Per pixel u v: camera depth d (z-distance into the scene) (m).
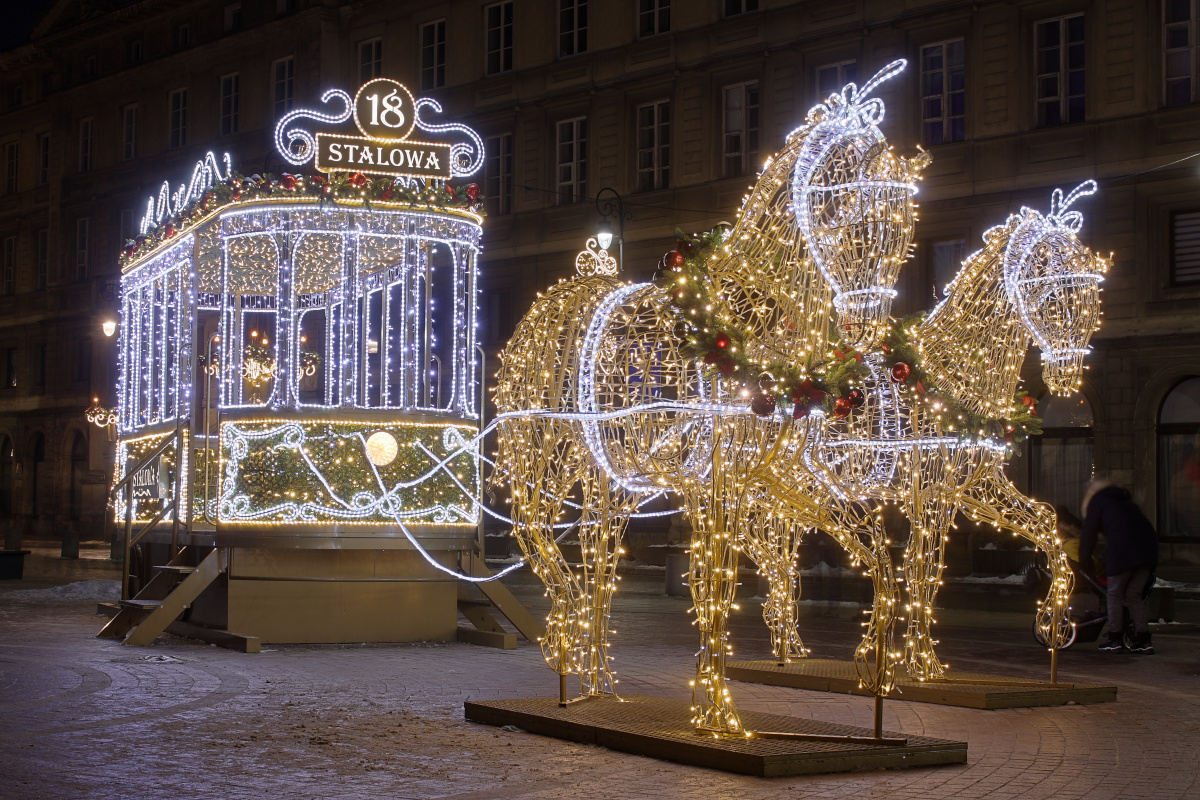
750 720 8.30
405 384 14.27
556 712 8.55
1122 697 10.41
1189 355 26.97
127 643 12.95
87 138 51.12
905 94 30.59
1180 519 27.22
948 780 7.13
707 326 7.77
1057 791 6.88
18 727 8.31
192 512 14.34
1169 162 27.11
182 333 15.05
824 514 8.20
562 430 9.02
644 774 7.16
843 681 10.48
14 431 53.00
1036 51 29.02
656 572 29.89
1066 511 15.00
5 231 54.34
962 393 10.19
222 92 45.97
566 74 36.62
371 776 7.01
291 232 13.62
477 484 14.18
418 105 14.05
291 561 13.56
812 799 6.59
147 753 7.53
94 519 48.66
